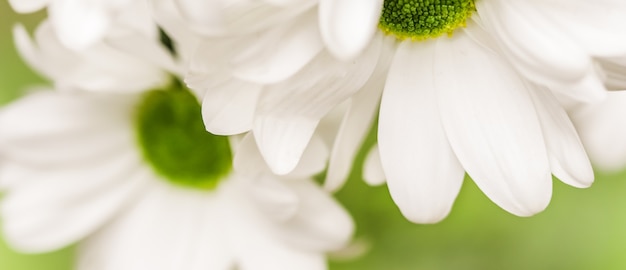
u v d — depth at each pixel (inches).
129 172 13.2
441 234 13.6
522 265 14.1
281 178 11.7
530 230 14.1
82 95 12.9
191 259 13.0
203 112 11.0
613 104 12.6
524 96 11.4
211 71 10.8
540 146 11.3
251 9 10.6
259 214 12.7
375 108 11.7
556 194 14.3
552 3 11.1
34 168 13.1
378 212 13.3
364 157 13.0
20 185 13.1
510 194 11.4
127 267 13.1
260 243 12.7
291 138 11.1
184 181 13.1
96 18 10.7
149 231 13.1
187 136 13.0
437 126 11.6
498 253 13.9
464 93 11.5
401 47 11.7
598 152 12.8
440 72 11.6
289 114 11.1
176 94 12.9
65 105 13.0
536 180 11.3
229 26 10.6
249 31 10.7
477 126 11.5
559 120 11.3
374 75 11.6
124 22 11.4
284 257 12.6
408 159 11.5
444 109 11.6
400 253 13.4
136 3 11.3
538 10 11.1
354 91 11.3
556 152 11.3
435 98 11.6
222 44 10.8
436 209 11.5
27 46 12.2
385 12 11.6
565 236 14.3
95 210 13.2
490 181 11.4
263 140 11.1
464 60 11.6
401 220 13.3
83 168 13.2
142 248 13.1
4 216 13.2
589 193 14.3
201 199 13.1
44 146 13.0
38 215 13.1
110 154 13.2
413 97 11.6
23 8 11.1
